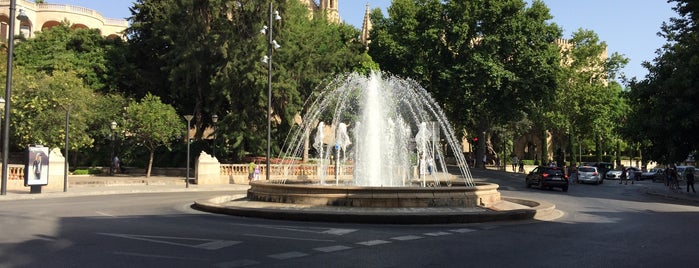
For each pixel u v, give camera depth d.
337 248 9.59
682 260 8.86
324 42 44.72
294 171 37.44
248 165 36.22
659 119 30.44
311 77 39.47
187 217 14.52
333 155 39.62
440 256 8.95
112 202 19.77
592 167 46.25
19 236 10.37
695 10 32.03
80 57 44.69
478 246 10.11
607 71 65.06
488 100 50.12
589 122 63.91
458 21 49.09
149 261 8.03
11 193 23.23
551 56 48.50
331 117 40.62
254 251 9.09
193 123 45.09
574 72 62.47
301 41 40.47
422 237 11.22
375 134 25.61
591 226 13.91
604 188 38.50
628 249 9.98
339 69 42.59
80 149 42.16
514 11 48.75
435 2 50.47
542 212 16.28
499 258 8.83
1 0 59.75
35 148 23.27
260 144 38.16
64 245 9.37
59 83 34.66
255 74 35.44
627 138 34.66
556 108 62.62
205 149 41.81
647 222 15.20
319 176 37.66
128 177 37.94
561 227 13.55
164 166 43.72
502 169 61.62
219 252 8.93
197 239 10.32
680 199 28.39
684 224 14.75
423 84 51.50
